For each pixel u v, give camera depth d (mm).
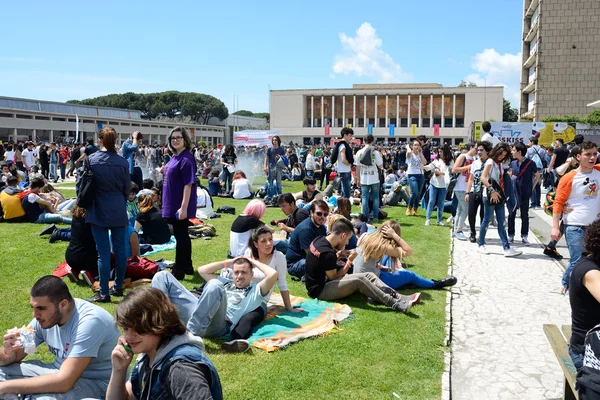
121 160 5914
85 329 3227
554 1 43375
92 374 3346
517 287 7258
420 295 6535
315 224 7230
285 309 5844
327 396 3994
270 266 5637
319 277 6328
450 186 12461
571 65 43344
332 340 5086
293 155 27875
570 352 3387
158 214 9047
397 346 5020
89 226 6480
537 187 15758
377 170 12062
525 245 10250
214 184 18125
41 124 68875
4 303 5871
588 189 6496
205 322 4781
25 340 3395
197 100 129875
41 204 11188
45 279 3229
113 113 88250
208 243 9430
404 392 4121
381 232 6629
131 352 2738
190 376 2430
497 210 9297
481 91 96625
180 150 6805
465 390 4301
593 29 42625
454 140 98625
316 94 104188
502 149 9164
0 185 13828
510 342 5324
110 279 6645
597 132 27188
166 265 7441
